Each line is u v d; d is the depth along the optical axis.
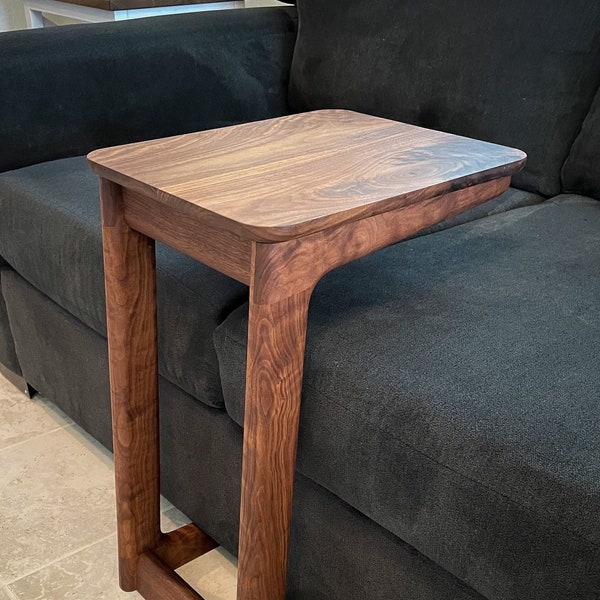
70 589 1.09
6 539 1.17
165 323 1.02
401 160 0.82
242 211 0.65
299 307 0.71
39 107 1.35
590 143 1.19
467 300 0.88
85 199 1.21
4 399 1.53
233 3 2.04
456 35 1.30
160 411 1.12
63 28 1.41
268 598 0.86
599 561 0.60
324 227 0.66
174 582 0.98
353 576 0.89
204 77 1.54
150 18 1.52
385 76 1.41
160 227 0.80
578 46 1.17
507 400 0.71
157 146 0.84
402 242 1.05
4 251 1.33
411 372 0.76
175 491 1.16
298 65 1.58
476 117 1.29
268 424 0.75
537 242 1.05
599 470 0.63
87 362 1.25
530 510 0.64
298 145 0.86
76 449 1.38
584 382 0.73
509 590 0.68
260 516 0.80
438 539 0.73
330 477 0.83
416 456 0.72
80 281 1.14
